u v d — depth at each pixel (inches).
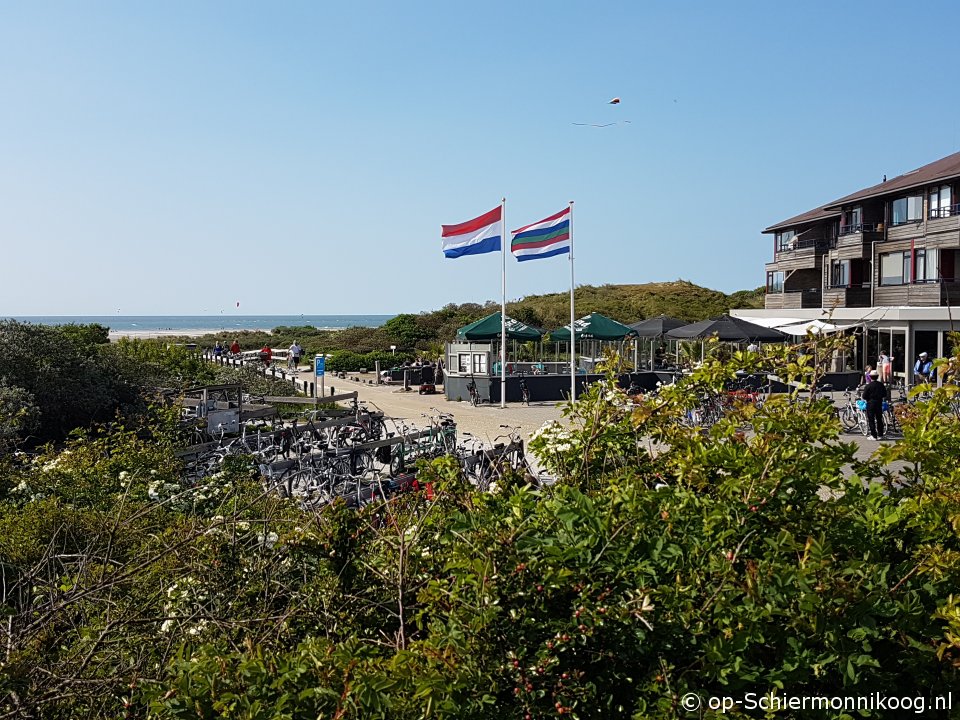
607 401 193.3
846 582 115.0
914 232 1259.8
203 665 115.0
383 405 991.0
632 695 117.0
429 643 116.9
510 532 120.4
